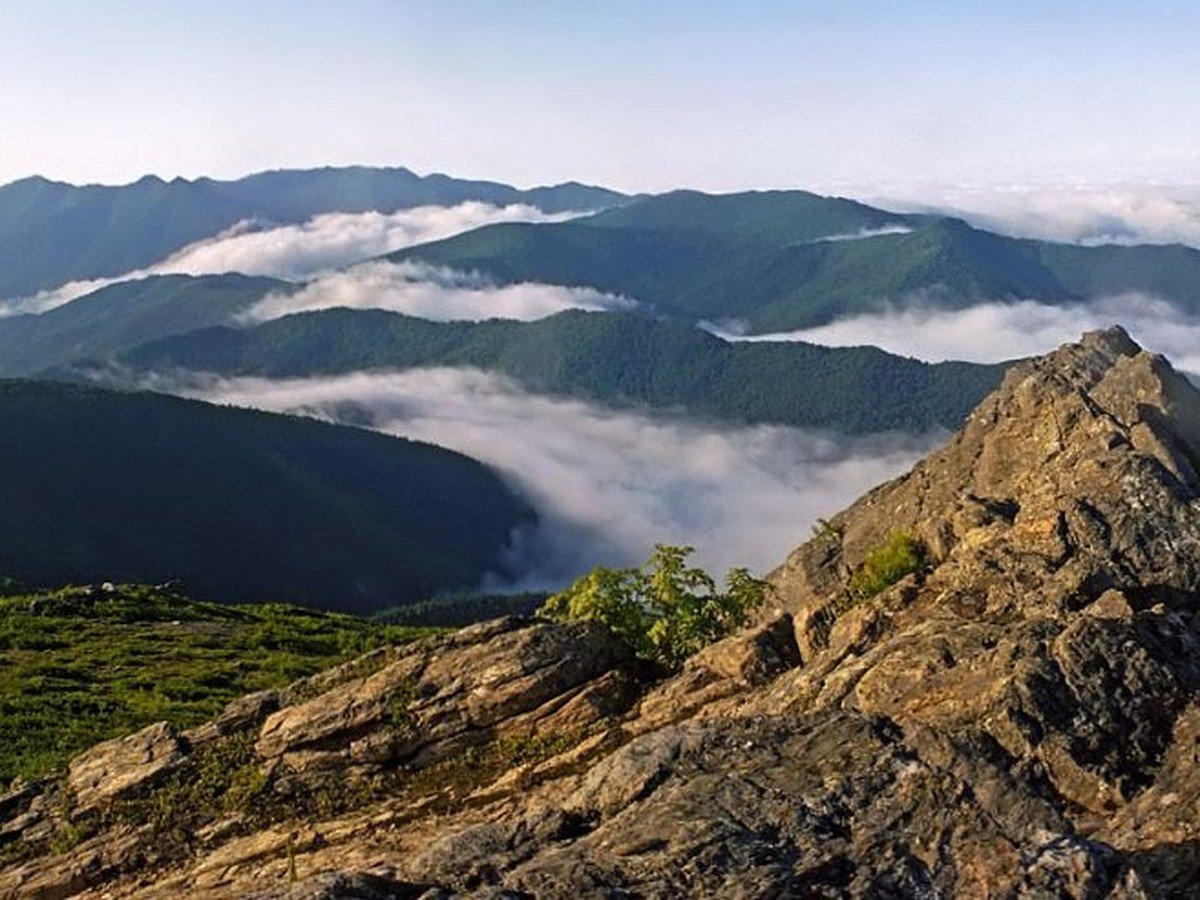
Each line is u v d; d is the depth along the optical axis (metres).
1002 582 26.36
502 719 30.03
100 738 52.50
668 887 16.17
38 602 86.69
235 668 67.50
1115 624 21.47
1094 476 27.92
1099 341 35.16
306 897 16.69
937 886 15.87
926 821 16.80
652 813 17.77
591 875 16.58
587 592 33.53
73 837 30.38
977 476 32.62
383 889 17.12
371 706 30.78
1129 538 25.91
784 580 33.94
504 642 31.59
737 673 29.14
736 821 17.25
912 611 26.98
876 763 18.02
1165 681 20.30
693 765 18.92
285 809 29.25
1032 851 16.06
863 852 16.45
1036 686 20.39
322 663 69.81
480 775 28.34
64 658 69.94
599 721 29.14
